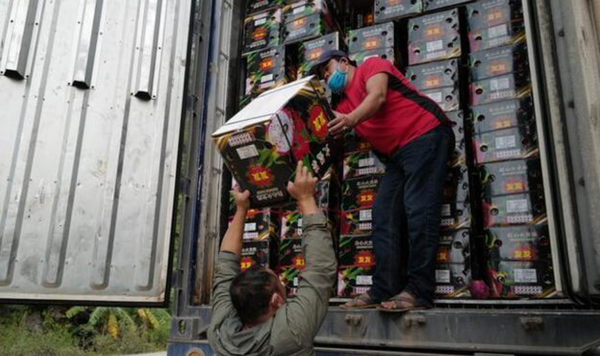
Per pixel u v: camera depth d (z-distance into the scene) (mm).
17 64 2488
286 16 2926
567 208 1383
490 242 2016
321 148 1885
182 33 2838
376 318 1869
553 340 1565
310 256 1488
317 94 1900
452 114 2332
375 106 2139
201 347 2150
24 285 2334
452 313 1736
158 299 2498
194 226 2436
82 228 2463
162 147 2666
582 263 1342
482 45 2389
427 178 2127
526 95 2152
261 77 2838
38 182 2441
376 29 2658
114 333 12844
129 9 2775
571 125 1417
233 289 1456
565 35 1467
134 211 2559
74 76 2586
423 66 2480
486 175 2111
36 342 11227
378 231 2186
